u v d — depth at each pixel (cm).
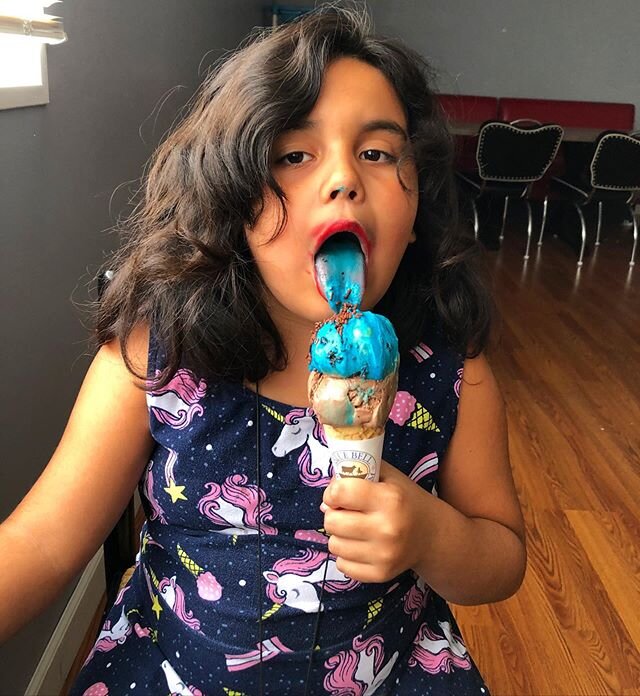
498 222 552
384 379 57
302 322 72
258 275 71
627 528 200
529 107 616
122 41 167
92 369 76
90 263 148
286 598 73
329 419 58
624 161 460
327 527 61
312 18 69
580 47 627
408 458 77
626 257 505
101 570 161
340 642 74
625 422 265
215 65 91
